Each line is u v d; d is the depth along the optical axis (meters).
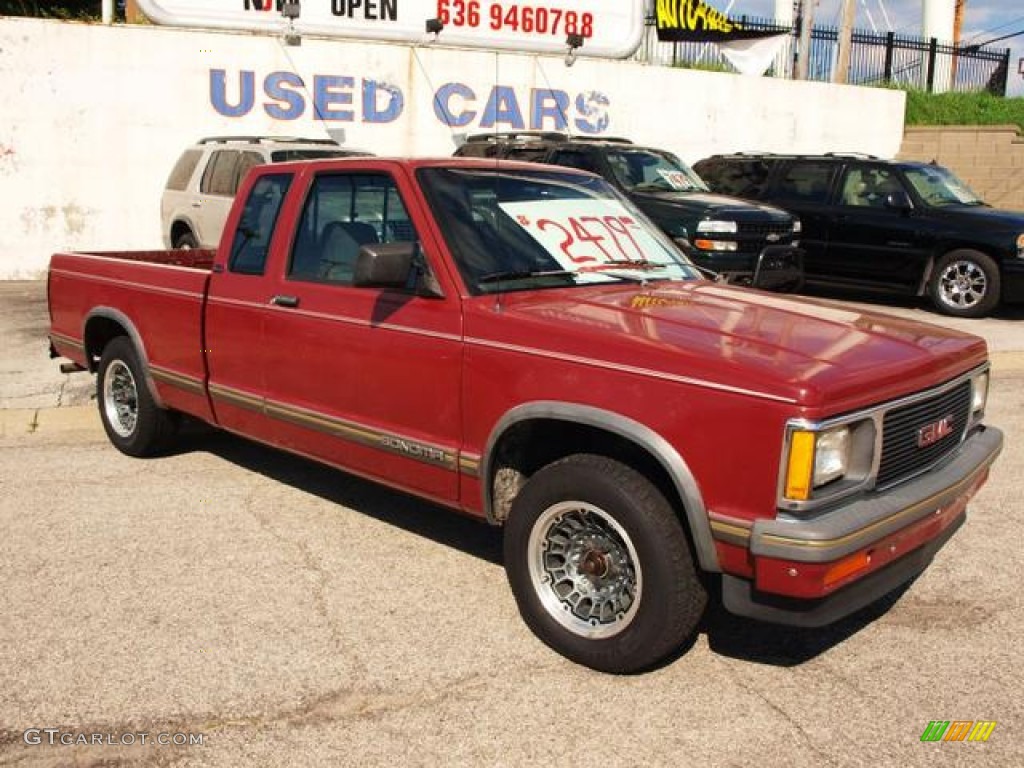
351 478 5.97
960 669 3.77
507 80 16.27
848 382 3.26
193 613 4.14
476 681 3.64
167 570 4.58
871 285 12.61
